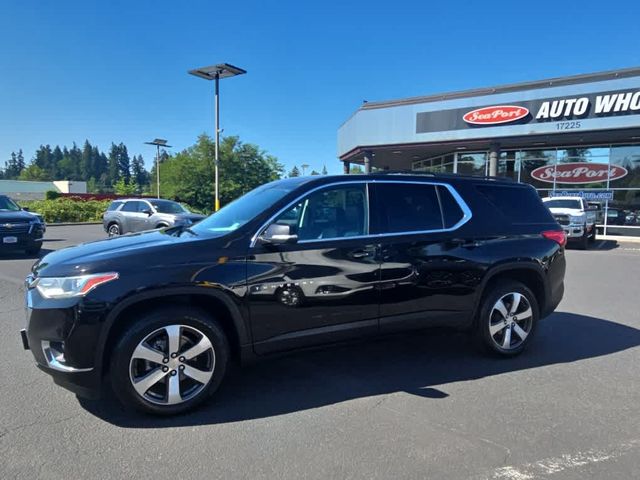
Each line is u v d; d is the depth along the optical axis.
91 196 49.22
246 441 3.19
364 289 4.05
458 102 20.59
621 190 20.59
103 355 3.32
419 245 4.29
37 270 3.58
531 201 5.12
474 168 23.52
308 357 4.86
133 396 3.38
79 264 3.36
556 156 21.86
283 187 4.22
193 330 3.54
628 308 7.14
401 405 3.76
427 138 21.44
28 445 3.11
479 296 4.61
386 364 4.68
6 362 4.59
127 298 3.31
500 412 3.64
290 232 3.71
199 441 3.19
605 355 4.98
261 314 3.70
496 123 19.86
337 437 3.26
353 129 23.84
